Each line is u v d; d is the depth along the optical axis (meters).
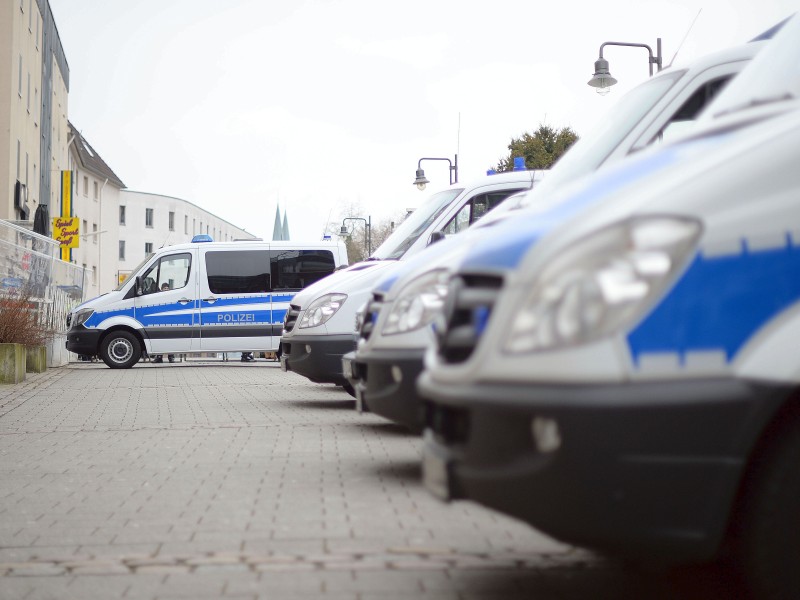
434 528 5.75
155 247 101.19
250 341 25.00
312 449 8.98
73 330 24.50
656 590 4.36
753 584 3.52
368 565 4.89
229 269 25.05
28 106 45.78
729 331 3.38
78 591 4.53
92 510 6.39
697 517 3.34
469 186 12.62
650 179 3.71
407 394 6.89
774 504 3.45
